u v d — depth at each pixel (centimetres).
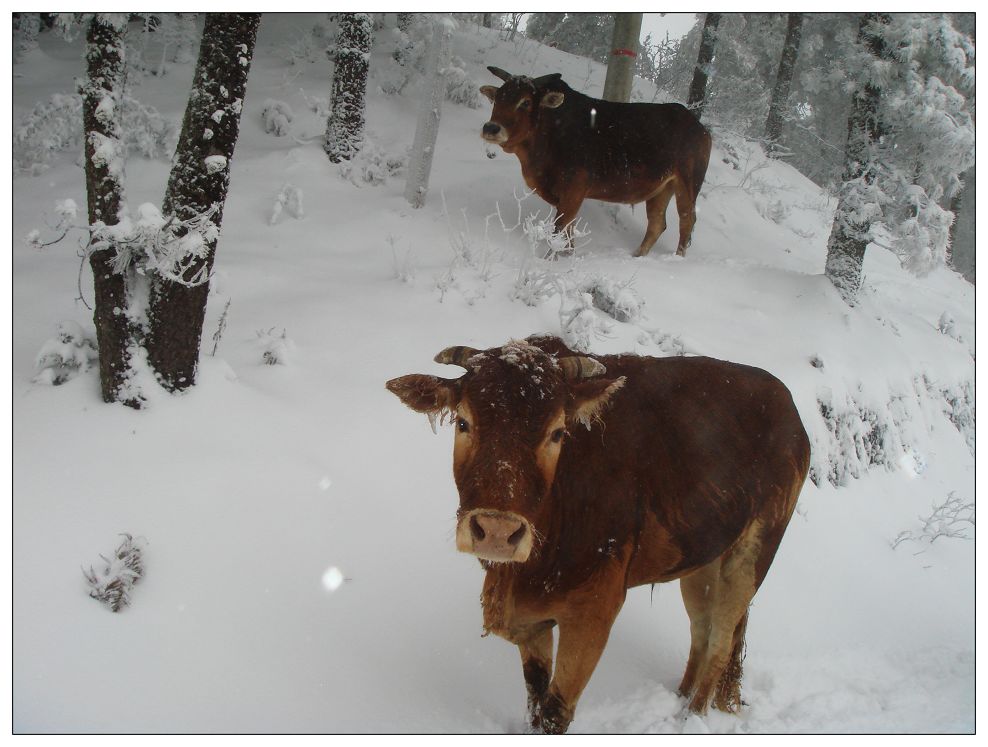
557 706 394
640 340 822
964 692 557
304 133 1252
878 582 715
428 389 390
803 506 769
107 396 542
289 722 404
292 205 1002
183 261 543
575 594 393
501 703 457
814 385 860
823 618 645
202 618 445
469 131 1392
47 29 1573
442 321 770
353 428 614
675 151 1070
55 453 496
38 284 717
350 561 514
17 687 381
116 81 536
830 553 727
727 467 462
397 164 1187
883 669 594
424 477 600
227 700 407
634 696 493
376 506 561
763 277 1062
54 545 447
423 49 1438
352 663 449
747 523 480
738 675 502
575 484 395
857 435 884
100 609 429
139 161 1092
